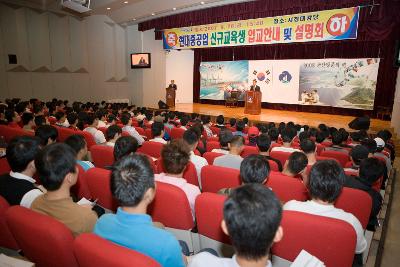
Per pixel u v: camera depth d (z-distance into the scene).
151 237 1.17
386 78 9.94
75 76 11.70
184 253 1.77
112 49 12.36
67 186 1.53
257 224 0.86
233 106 12.95
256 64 12.23
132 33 12.32
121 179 1.21
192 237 1.93
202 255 1.04
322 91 10.91
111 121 5.51
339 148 4.14
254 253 0.90
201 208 1.73
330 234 1.39
